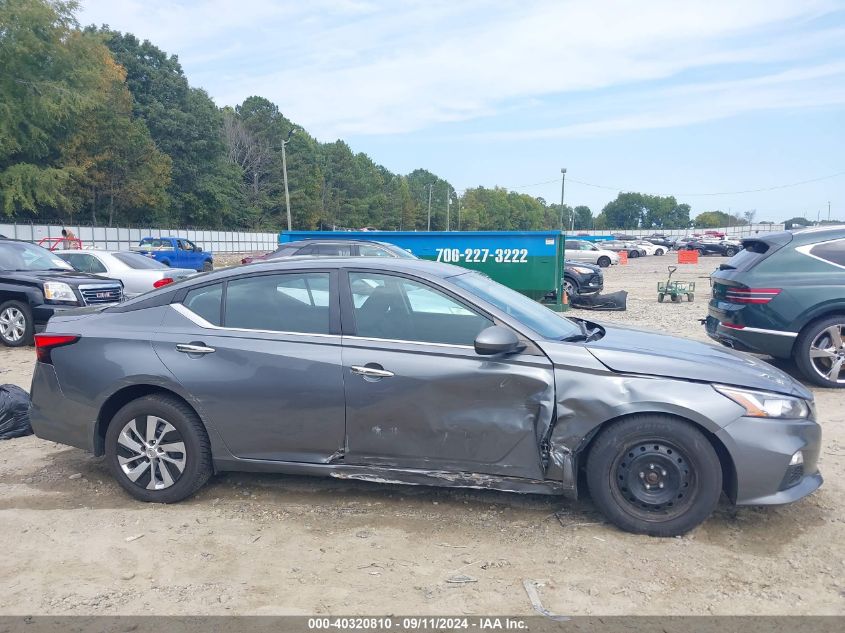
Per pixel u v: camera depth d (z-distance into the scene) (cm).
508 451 404
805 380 799
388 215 11600
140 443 450
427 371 409
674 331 1209
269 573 361
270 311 445
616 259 4197
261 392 427
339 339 427
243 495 466
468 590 342
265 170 8725
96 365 451
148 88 7094
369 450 421
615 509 399
